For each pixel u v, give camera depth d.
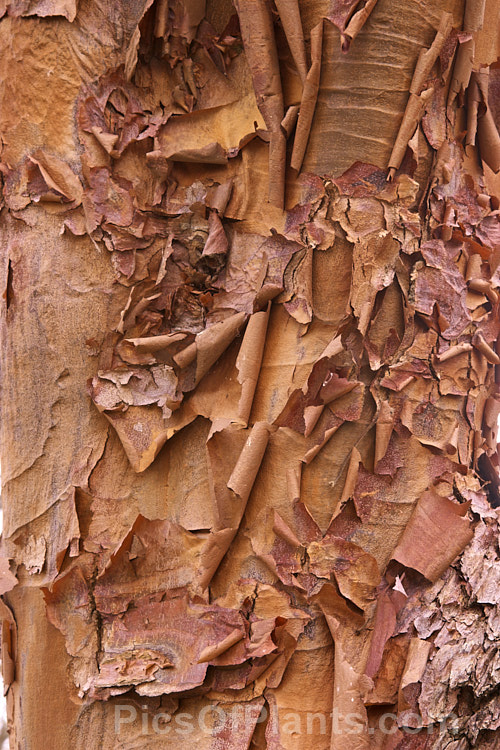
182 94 1.00
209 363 0.99
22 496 0.99
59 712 0.97
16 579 0.99
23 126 1.00
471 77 1.01
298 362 0.98
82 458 0.99
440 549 0.99
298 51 0.98
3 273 1.00
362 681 0.96
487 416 1.04
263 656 0.96
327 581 0.97
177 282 1.00
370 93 0.98
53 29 1.00
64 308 1.00
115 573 0.98
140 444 0.99
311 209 0.99
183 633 0.97
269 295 0.98
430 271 1.00
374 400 0.99
